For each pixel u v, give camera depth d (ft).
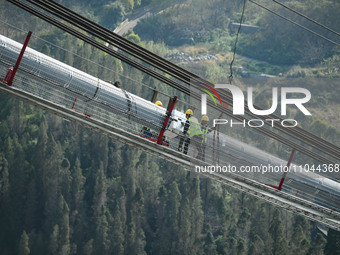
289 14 640.17
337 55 602.44
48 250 333.21
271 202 71.00
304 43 625.41
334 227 70.64
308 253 287.28
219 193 359.25
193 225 340.39
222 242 337.11
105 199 354.74
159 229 344.69
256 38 651.25
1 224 339.16
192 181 351.87
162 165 381.81
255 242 309.22
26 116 411.13
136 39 644.27
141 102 68.54
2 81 64.39
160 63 66.08
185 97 446.19
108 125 67.26
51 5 63.10
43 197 350.23
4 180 345.72
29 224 344.28
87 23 64.03
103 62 460.55
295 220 329.31
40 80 64.85
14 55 63.57
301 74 601.21
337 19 615.98
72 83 65.77
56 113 65.92
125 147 385.29
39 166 354.74
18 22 548.72
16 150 358.43
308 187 73.97
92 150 387.55
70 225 345.10
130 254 334.03
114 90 67.67
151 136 70.95
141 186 365.40
